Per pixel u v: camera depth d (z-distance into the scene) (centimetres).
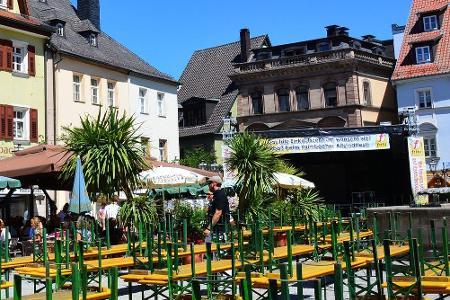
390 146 3078
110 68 3631
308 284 1126
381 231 1410
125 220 1346
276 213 1755
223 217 1348
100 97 3566
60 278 752
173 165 1792
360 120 4738
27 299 667
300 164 4112
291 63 5006
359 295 744
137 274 817
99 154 1327
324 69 4859
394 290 663
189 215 1450
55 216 1912
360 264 829
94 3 4072
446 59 4481
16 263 1022
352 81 4750
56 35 3469
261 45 5544
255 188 1692
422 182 2881
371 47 5175
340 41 4891
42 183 1784
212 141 5162
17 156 1620
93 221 1273
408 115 2955
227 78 5566
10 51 2988
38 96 3120
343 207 3753
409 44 4656
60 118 3250
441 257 854
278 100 5094
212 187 1272
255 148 1725
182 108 5416
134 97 3834
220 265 857
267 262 875
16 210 2839
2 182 1553
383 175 4150
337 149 3006
